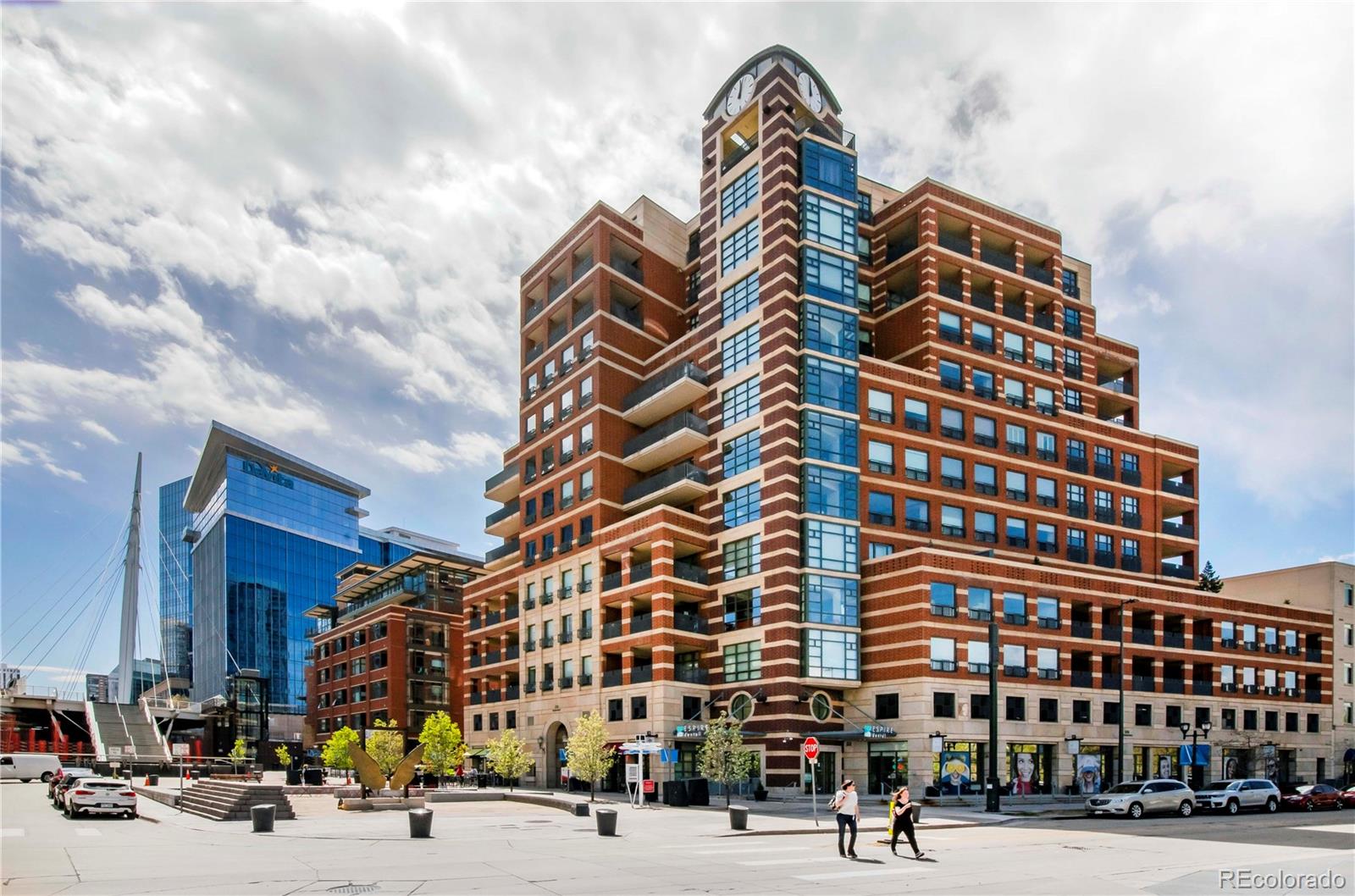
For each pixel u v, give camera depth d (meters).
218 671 160.75
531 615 69.56
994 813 40.91
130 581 124.69
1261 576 78.88
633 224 72.31
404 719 94.69
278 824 34.91
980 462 62.78
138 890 18.34
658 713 54.69
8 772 68.25
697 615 59.25
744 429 58.78
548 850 25.89
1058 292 69.69
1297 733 68.19
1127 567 68.38
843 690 54.94
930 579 52.72
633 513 65.31
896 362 64.81
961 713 51.66
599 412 66.31
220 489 168.25
